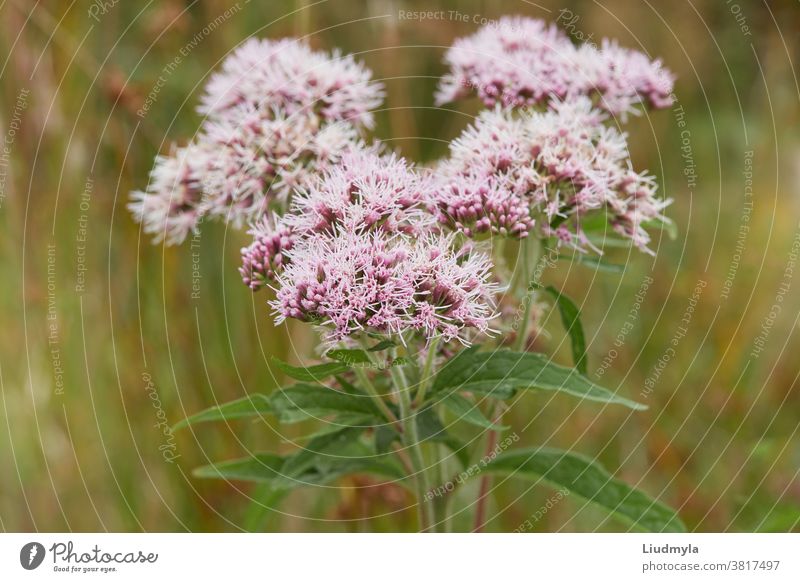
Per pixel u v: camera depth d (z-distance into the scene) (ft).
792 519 18.84
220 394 23.45
